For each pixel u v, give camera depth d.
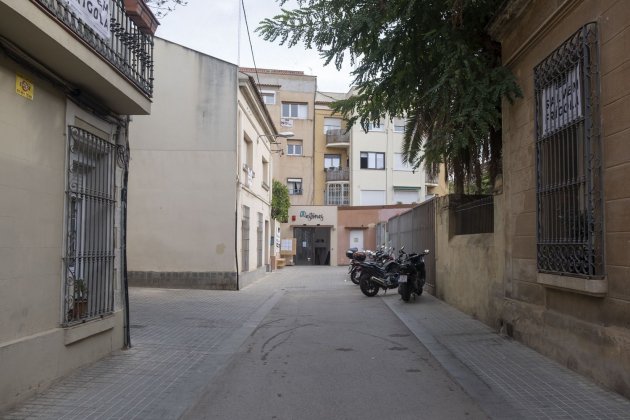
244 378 6.60
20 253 5.47
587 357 6.07
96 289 7.14
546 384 5.96
